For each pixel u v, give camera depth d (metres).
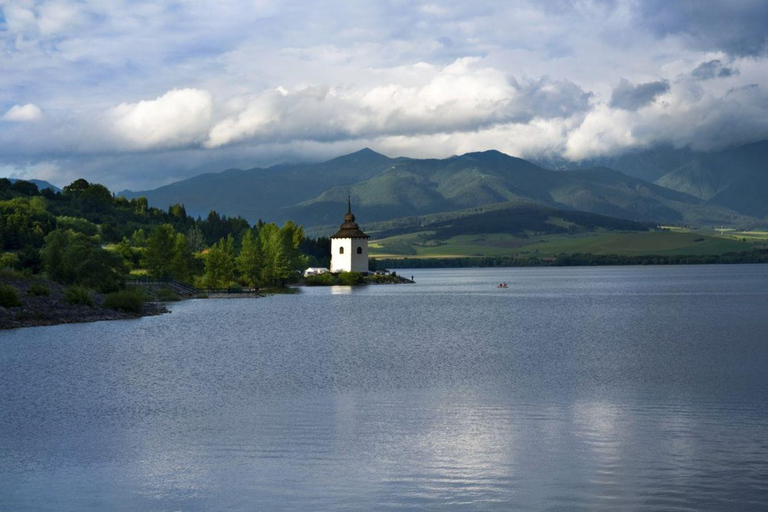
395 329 103.75
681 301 170.50
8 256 162.25
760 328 104.06
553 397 53.28
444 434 43.22
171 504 32.97
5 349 79.00
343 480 35.66
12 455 39.38
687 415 47.56
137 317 122.31
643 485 34.81
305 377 61.78
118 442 41.66
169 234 188.62
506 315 130.75
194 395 53.94
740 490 34.06
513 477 35.91
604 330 102.75
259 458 38.84
